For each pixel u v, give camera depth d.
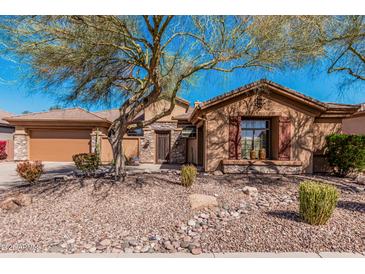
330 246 4.10
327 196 4.77
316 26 6.77
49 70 7.09
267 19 6.28
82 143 19.89
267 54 7.02
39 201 6.66
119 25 6.34
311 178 10.44
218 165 11.73
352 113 12.31
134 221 5.41
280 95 11.81
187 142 19.02
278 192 8.10
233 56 7.08
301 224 4.89
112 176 10.17
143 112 20.70
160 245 4.39
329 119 12.55
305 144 11.77
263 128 12.39
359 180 9.42
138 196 7.11
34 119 19.36
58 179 9.84
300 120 11.81
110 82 8.93
